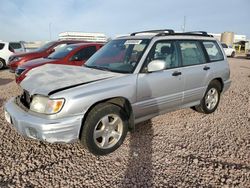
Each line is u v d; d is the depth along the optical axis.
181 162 3.25
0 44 13.10
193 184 2.79
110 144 3.46
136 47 4.03
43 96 3.04
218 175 2.96
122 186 2.74
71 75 3.55
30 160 3.22
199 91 4.76
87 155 3.40
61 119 2.94
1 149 3.47
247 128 4.54
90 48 7.55
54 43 10.12
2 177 2.83
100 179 2.86
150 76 3.77
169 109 4.29
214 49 5.25
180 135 4.13
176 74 4.16
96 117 3.21
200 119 4.94
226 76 5.40
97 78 3.42
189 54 4.61
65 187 2.69
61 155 3.38
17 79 6.51
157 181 2.84
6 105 3.56
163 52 4.11
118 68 3.84
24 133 3.09
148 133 4.17
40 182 2.77
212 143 3.86
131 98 3.54
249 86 8.86
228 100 6.62
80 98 3.01
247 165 3.21
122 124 3.53
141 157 3.37
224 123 4.77
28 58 9.30
